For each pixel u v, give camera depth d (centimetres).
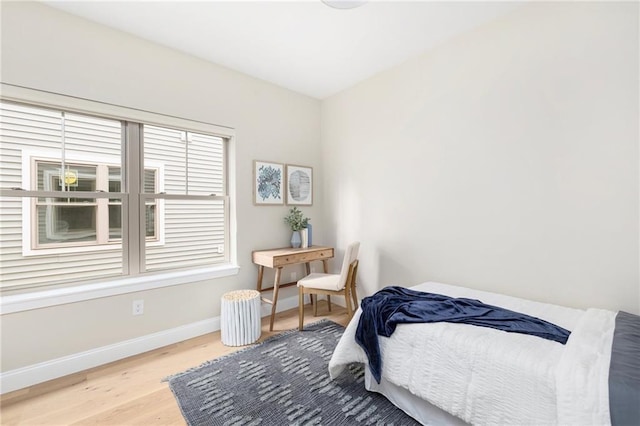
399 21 225
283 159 343
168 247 271
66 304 211
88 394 187
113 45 231
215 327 286
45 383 199
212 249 299
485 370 137
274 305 287
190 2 202
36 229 212
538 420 120
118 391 190
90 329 220
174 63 262
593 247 185
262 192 323
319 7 208
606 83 178
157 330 252
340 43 254
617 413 101
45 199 215
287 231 348
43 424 162
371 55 275
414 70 278
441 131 259
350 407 173
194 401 179
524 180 212
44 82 204
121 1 201
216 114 289
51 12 206
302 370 212
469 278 244
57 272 219
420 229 278
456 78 248
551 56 198
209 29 234
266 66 295
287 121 346
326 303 369
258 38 246
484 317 167
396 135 295
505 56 219
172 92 261
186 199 281
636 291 171
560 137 196
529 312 180
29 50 199
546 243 204
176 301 263
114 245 242
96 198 233
